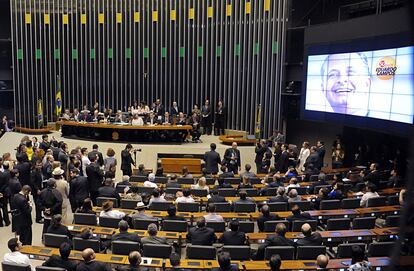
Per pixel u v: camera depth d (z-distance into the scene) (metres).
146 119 17.89
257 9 20.00
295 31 19.39
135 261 5.46
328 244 7.96
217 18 20.81
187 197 8.95
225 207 8.84
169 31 21.45
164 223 7.54
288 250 6.30
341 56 14.48
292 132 19.78
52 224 7.13
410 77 10.97
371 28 12.95
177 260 5.88
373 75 12.81
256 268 5.89
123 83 22.05
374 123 12.80
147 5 21.45
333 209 9.17
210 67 21.20
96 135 17.78
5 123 20.88
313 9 19.50
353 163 15.95
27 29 21.86
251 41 20.30
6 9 22.23
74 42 21.97
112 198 9.17
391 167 13.09
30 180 10.83
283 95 19.78
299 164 14.68
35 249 6.47
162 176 12.11
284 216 8.54
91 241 6.61
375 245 6.52
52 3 21.73
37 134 19.72
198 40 21.23
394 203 9.41
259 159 15.16
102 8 21.70
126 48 21.83
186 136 17.84
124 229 6.66
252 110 20.50
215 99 21.30
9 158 10.56
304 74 16.59
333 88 14.91
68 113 19.20
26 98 22.22
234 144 13.80
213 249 6.33
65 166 11.94
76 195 9.71
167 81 21.78
